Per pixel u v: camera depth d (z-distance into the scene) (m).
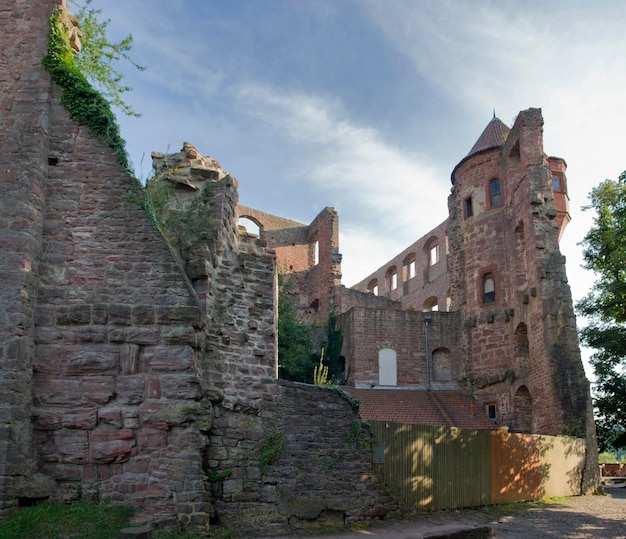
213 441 12.64
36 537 9.42
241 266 14.10
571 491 22.80
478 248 35.09
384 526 14.38
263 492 12.99
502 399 31.73
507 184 33.94
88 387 11.12
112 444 10.95
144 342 11.47
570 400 25.47
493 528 15.06
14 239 11.12
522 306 30.56
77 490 10.72
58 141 12.07
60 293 11.46
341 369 37.03
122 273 11.73
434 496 16.69
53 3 12.55
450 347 35.78
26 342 10.85
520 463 20.16
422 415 29.23
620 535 14.42
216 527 11.80
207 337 12.81
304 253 46.66
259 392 13.52
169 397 11.27
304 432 14.00
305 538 12.48
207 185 14.23
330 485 14.17
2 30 12.34
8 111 11.88
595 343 32.94
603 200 32.66
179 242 13.24
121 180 12.09
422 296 51.59
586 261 33.22
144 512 10.66
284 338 33.81
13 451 10.20
